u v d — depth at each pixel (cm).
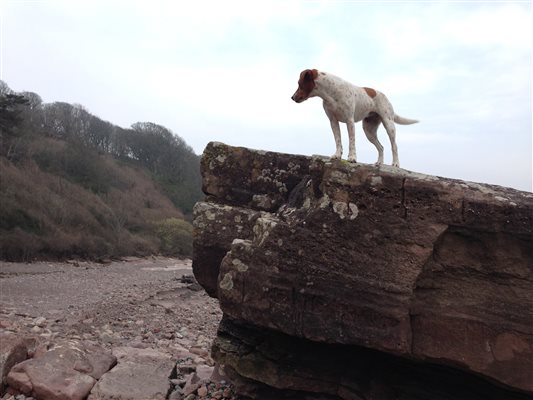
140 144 4059
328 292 197
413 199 191
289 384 227
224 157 278
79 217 1950
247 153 273
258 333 244
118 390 263
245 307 215
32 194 1839
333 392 223
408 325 187
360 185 199
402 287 187
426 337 188
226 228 264
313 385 225
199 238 269
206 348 464
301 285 202
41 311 612
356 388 217
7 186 1756
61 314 601
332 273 198
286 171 263
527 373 174
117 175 3170
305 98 244
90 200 2273
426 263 190
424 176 195
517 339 177
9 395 260
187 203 3578
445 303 188
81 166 2661
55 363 279
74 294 820
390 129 251
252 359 237
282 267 207
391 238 191
